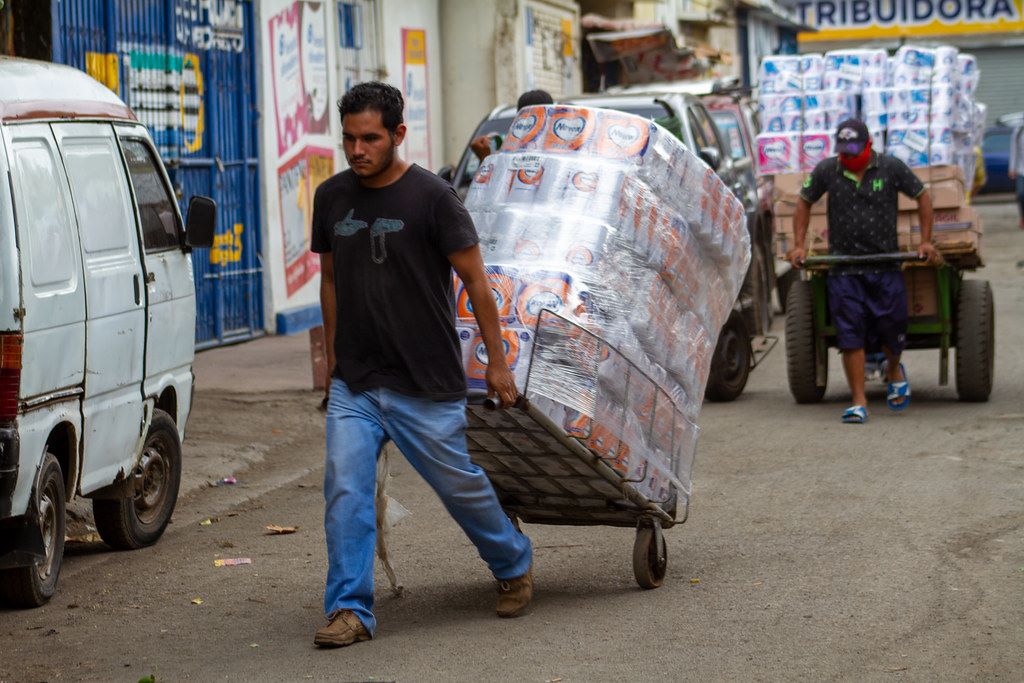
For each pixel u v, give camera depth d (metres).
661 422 6.39
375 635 5.87
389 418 5.62
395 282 5.55
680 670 5.31
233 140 15.46
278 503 8.79
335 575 5.69
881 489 8.33
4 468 5.89
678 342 6.53
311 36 17.31
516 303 5.98
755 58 41.66
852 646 5.55
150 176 7.71
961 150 11.56
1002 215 34.41
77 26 12.70
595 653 5.55
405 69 20.73
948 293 11.05
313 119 17.39
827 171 10.52
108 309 6.89
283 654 5.65
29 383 6.07
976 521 7.49
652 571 6.45
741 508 8.00
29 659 5.74
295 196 16.86
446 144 22.62
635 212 6.27
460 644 5.70
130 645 5.89
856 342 10.51
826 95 12.05
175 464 8.01
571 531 7.62
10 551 6.16
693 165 6.60
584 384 5.88
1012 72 51.34
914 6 51.97
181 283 7.94
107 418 6.93
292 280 16.75
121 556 7.51
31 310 6.07
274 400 12.07
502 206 6.35
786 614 6.00
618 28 27.31
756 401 11.81
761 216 15.66
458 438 5.68
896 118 11.19
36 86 6.61
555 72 25.38
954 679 5.16
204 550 7.61
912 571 6.59
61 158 6.59
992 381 11.34
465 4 22.22
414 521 8.02
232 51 15.40
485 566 7.00
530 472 6.25
